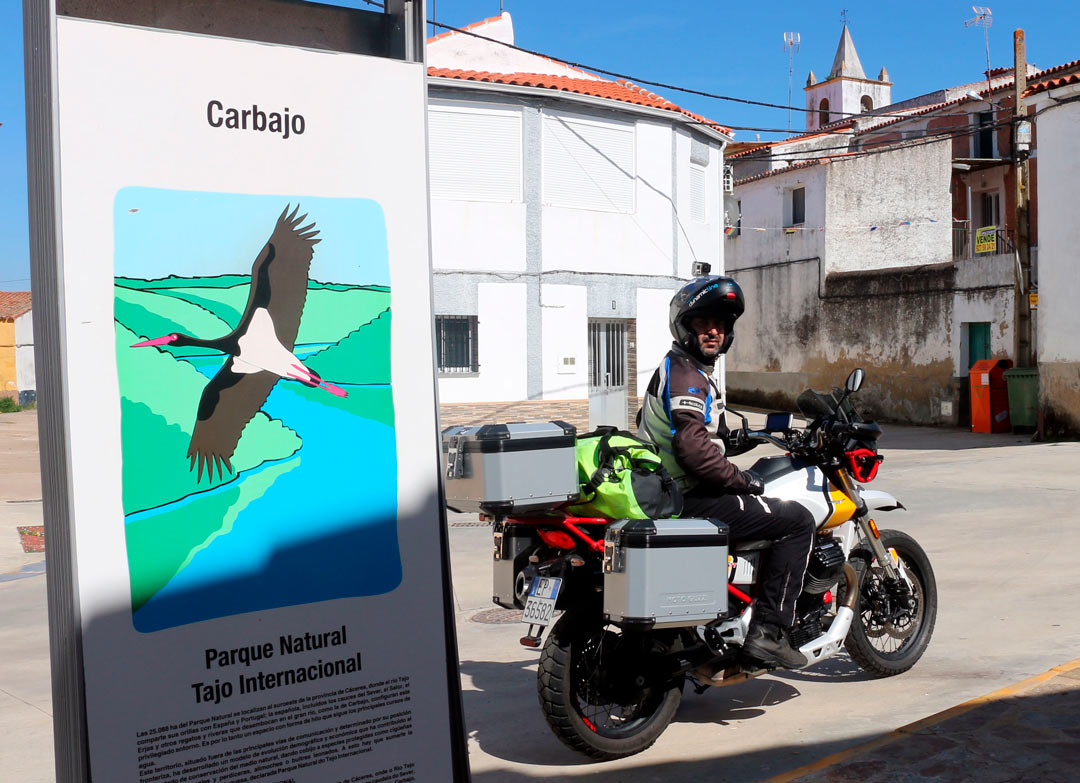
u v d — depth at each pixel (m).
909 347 24.50
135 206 2.66
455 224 17.52
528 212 18.09
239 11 2.91
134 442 2.64
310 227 2.95
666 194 20.03
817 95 47.97
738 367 30.80
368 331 3.05
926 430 22.52
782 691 5.01
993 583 7.05
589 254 18.92
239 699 2.77
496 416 17.95
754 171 32.00
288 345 2.90
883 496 5.16
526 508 3.87
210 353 2.76
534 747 4.39
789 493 4.55
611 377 19.73
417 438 3.14
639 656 4.16
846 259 27.19
